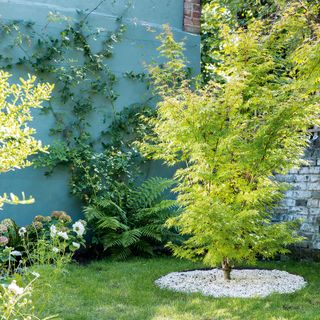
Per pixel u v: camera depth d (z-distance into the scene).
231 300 4.66
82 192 7.36
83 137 7.38
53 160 7.06
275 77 5.81
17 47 7.10
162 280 5.57
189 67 8.33
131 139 7.80
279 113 4.98
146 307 4.47
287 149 5.42
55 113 7.29
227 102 5.18
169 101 5.36
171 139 5.47
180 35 8.35
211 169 5.39
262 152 5.22
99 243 7.19
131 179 7.64
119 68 7.84
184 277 5.71
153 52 8.12
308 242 6.80
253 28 5.77
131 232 6.82
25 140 2.84
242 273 6.03
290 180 7.16
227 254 5.21
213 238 5.08
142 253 7.34
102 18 7.75
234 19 9.46
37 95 2.90
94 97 7.61
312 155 6.87
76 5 7.59
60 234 3.97
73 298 4.70
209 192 5.53
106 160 7.41
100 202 6.99
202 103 5.27
